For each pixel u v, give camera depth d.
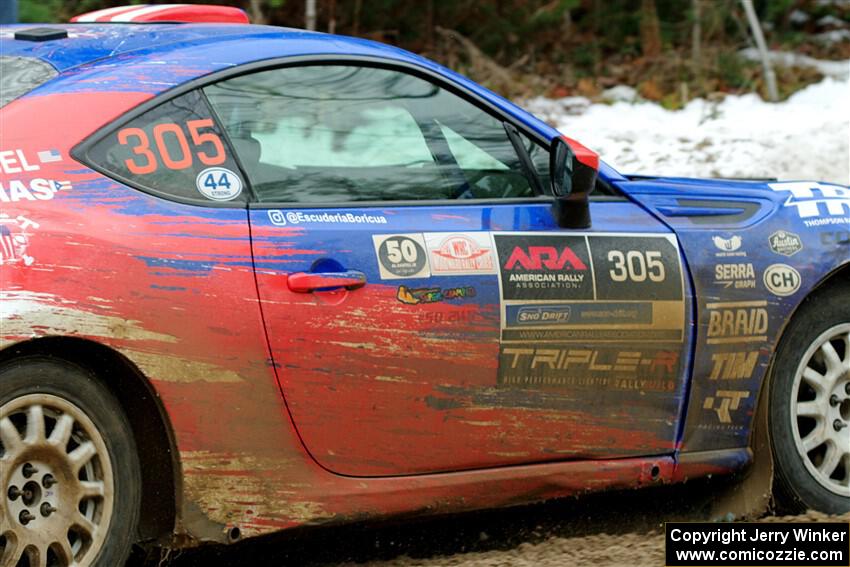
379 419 9.80
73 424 8.76
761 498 11.74
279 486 9.46
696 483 12.23
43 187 8.73
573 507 12.41
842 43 36.44
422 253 9.99
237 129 9.72
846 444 12.14
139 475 9.12
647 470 11.18
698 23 32.97
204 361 9.02
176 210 9.16
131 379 8.96
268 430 9.34
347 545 11.41
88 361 8.85
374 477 9.89
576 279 10.63
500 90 31.17
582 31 34.53
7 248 8.37
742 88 32.31
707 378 11.34
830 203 12.26
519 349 10.37
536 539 11.64
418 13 32.44
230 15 11.62
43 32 10.38
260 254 9.33
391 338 9.77
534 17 32.81
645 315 10.95
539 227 10.66
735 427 11.60
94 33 10.47
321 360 9.48
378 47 10.80
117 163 9.10
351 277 9.61
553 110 30.05
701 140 27.42
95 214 8.81
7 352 8.40
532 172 11.00
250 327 9.20
